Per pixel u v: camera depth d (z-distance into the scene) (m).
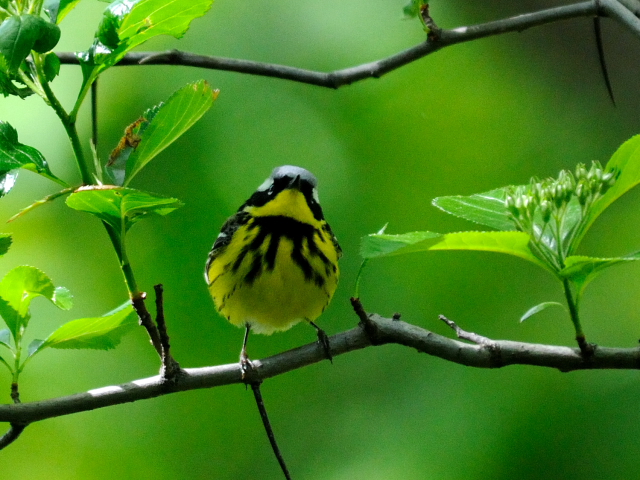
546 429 11.77
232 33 14.33
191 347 12.25
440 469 12.02
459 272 13.72
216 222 12.55
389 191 14.15
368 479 12.43
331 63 14.62
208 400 13.44
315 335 13.05
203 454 13.10
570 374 12.16
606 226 13.79
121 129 12.71
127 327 6.79
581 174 5.78
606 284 13.45
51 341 6.59
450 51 15.25
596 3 8.15
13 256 12.64
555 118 15.04
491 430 12.00
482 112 14.88
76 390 12.45
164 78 13.07
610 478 11.27
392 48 14.84
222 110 13.57
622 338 12.98
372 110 14.66
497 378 12.53
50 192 12.73
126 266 6.09
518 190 6.00
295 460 13.09
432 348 6.69
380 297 13.46
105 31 5.71
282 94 14.12
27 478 12.75
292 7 14.73
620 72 15.04
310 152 14.05
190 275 12.33
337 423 13.38
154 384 6.62
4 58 5.34
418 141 14.60
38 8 5.63
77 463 12.82
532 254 5.84
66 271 12.65
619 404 11.68
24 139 12.48
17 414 6.42
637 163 5.86
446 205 6.32
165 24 5.99
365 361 13.85
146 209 5.86
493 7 15.77
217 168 13.03
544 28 15.35
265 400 13.57
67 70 12.80
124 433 13.16
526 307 13.50
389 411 13.16
